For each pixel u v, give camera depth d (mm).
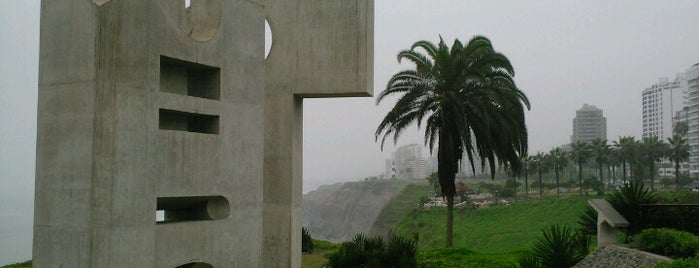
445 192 24406
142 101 10172
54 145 9977
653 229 15031
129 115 9938
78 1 9758
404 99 23156
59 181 9875
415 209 79938
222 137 11844
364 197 147875
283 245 16141
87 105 9570
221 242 11766
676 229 16344
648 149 79750
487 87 22391
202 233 11359
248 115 12523
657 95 150750
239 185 12227
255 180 12656
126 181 9867
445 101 23156
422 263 19000
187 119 12227
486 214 68875
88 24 9617
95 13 9539
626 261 14461
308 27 16234
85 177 9531
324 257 21422
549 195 83875
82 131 9602
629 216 17281
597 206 17250
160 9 10570
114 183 9680
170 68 11602
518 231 58438
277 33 16562
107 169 9602
